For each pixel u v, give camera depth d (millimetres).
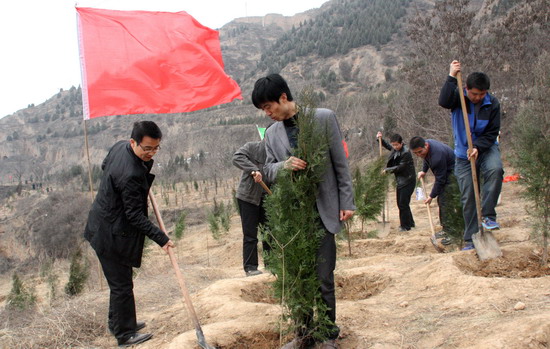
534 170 5039
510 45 24125
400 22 157625
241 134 52812
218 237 14430
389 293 4949
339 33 168500
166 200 40688
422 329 3783
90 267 10188
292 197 3613
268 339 4301
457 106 5508
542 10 23578
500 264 5070
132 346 4559
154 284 7219
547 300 3777
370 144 29109
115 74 6492
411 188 10172
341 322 4289
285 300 3697
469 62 24969
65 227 37312
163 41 6809
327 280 3680
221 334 4250
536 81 16656
